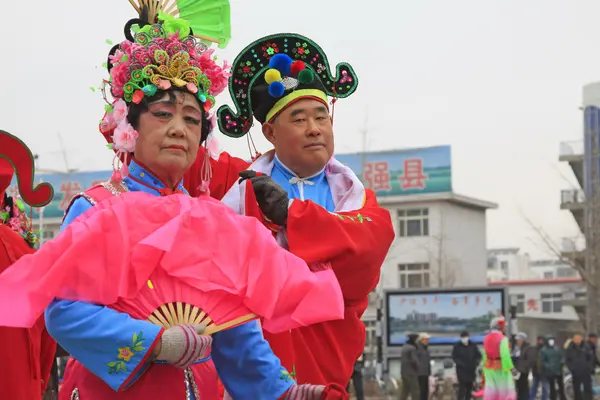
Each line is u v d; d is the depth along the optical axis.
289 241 4.76
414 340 22.64
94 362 3.34
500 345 19.62
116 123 3.96
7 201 6.46
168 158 3.89
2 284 3.16
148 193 3.62
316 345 5.04
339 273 4.88
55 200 47.28
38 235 6.67
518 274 105.94
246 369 3.62
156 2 4.57
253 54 5.47
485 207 63.19
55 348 5.84
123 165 3.96
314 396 3.59
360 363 21.88
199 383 3.67
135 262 3.35
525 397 24.34
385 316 28.89
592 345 25.94
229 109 5.55
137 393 3.48
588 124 50.59
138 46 3.93
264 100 5.38
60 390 3.74
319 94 5.33
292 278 3.60
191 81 3.95
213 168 5.38
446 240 58.44
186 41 4.05
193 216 3.47
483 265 63.44
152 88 3.87
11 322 3.14
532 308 73.31
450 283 59.41
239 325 3.59
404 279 60.56
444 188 59.91
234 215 3.59
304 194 5.34
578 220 49.91
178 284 3.44
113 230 3.35
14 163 5.98
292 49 5.50
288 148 5.30
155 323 3.39
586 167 50.00
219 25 4.97
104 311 3.31
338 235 4.82
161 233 3.37
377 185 60.56
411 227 60.56
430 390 25.88
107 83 4.09
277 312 3.60
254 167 5.41
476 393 22.83
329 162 5.51
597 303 47.84
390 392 27.03
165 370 3.53
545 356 24.47
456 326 28.45
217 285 3.45
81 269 3.28
